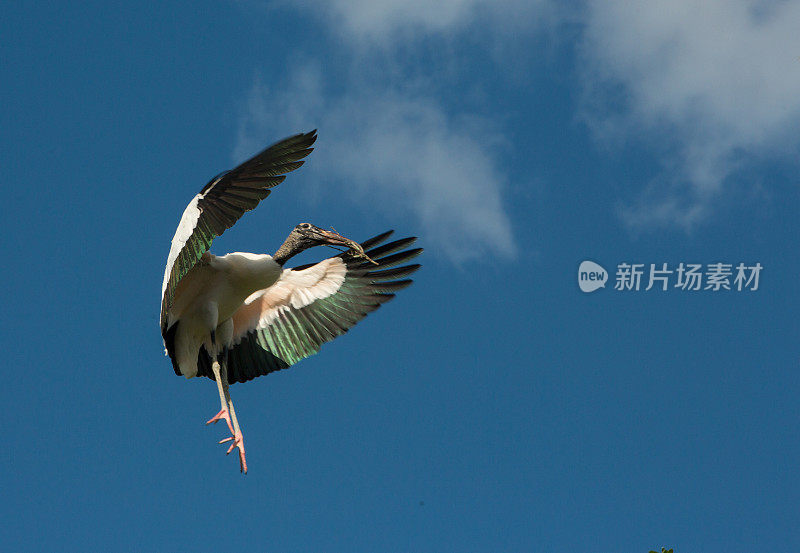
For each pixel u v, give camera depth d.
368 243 13.89
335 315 13.95
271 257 12.73
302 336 13.88
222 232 10.48
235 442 12.00
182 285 12.22
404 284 13.98
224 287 12.38
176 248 10.73
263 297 13.85
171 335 12.55
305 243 13.23
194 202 10.87
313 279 14.01
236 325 13.87
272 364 13.82
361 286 14.04
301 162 10.50
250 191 10.57
